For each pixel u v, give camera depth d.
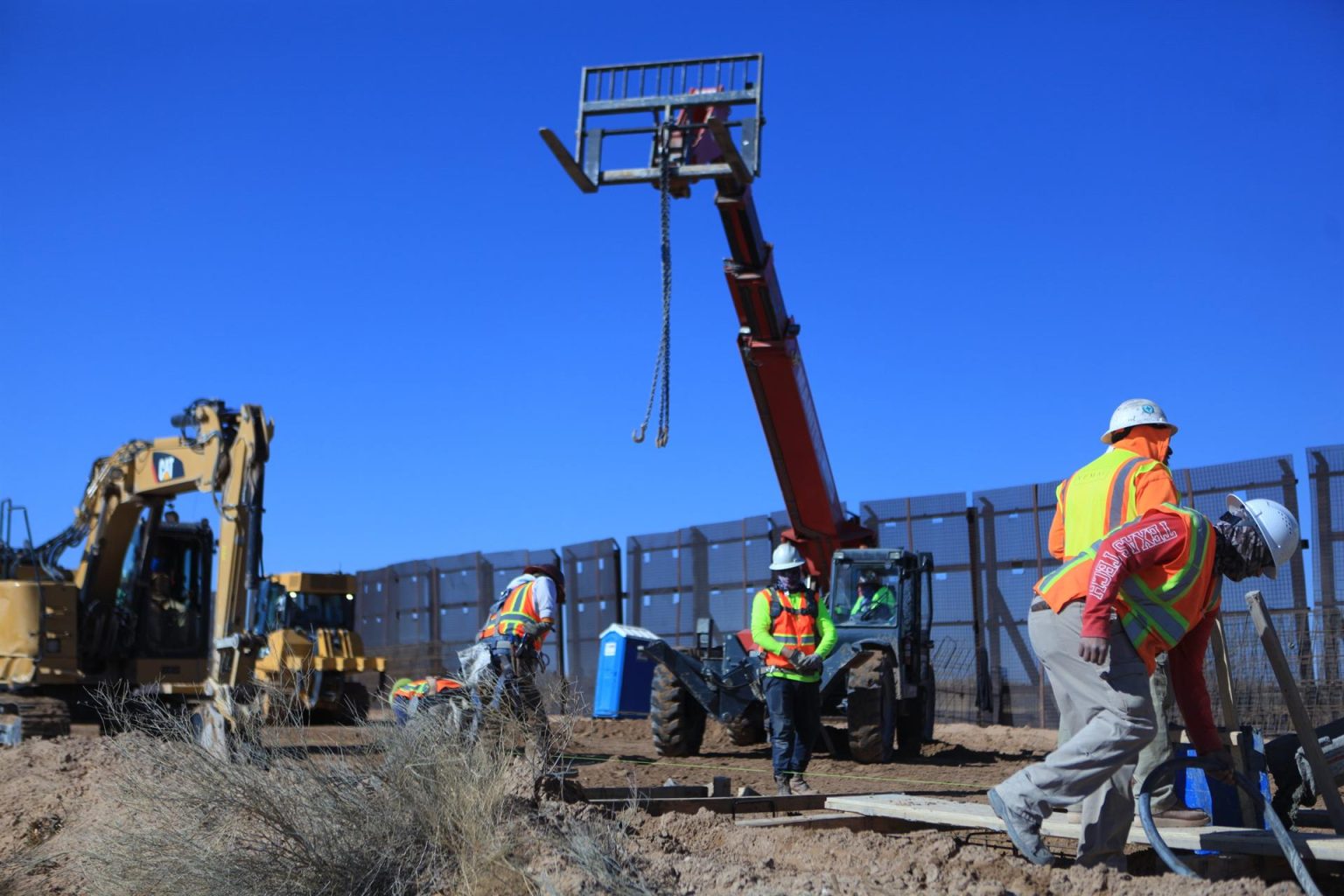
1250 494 13.29
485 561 22.70
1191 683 5.08
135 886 5.05
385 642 25.42
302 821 4.95
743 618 18.09
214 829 5.00
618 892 4.25
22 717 12.68
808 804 6.61
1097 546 4.68
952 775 10.48
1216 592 5.04
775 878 4.42
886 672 11.84
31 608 13.40
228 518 11.44
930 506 16.70
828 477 12.74
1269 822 4.47
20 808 7.25
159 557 14.79
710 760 12.00
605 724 16.56
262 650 11.12
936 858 4.69
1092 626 4.51
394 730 5.35
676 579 19.28
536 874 4.43
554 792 5.47
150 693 12.09
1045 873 4.43
